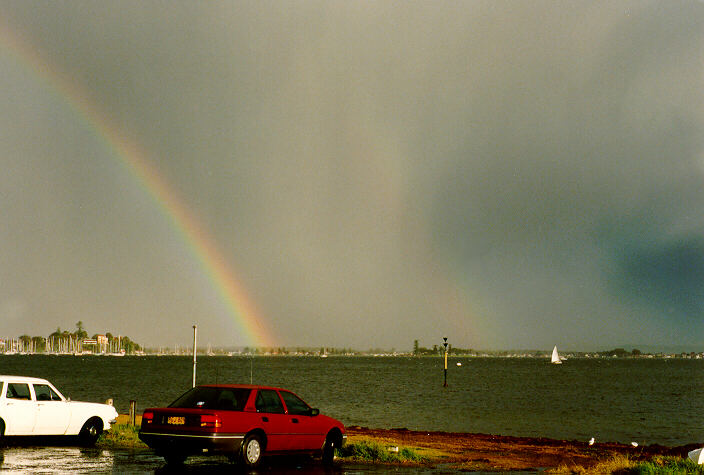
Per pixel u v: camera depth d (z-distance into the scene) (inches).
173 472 625.6
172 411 652.7
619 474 737.6
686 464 771.4
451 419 1974.7
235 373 6830.7
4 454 727.7
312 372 7578.7
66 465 658.8
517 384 4771.2
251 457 661.9
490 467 788.0
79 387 3607.3
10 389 781.3
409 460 813.2
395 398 3004.4
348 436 1082.1
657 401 3031.5
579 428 1795.0
